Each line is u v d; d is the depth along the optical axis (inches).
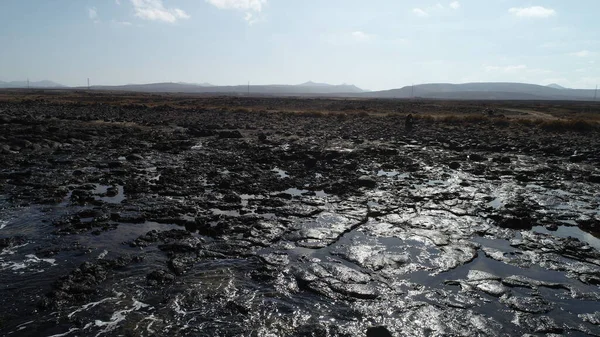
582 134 1391.5
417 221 465.7
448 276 333.4
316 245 389.1
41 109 2065.7
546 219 479.8
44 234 409.4
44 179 636.1
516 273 341.1
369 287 309.6
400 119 1873.8
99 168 738.2
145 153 914.7
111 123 1504.7
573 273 342.0
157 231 415.8
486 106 3206.2
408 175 730.2
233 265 347.3
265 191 585.0
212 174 685.3
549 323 267.0
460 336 252.5
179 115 2003.0
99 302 287.1
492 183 670.5
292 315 273.0
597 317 275.0
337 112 2261.3
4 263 344.8
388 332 252.5
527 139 1214.9
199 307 282.0
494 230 442.6
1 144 881.5
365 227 445.7
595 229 453.7
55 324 260.2
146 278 321.7
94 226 434.0
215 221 450.0
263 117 1973.4
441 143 1139.9
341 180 643.5
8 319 264.2
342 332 254.1
